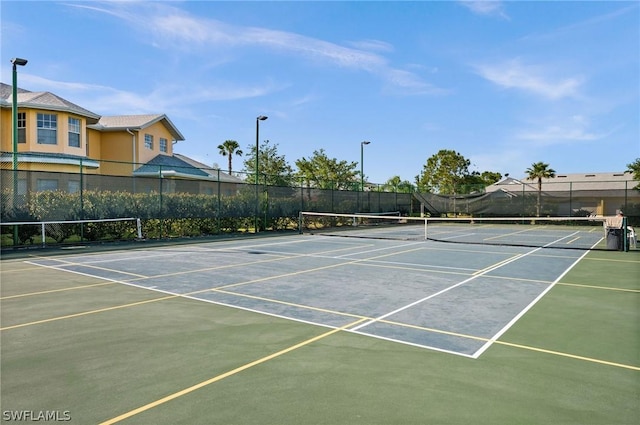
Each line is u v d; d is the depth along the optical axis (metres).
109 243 18.81
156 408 3.88
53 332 6.15
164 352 5.34
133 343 5.68
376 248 17.98
